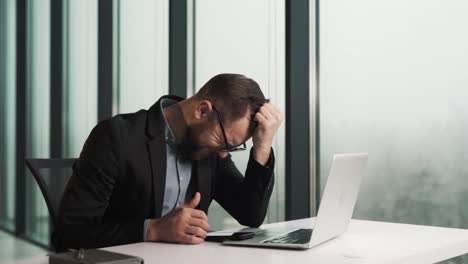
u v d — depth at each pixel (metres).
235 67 3.00
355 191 1.58
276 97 2.74
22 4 5.22
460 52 2.10
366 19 2.42
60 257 1.18
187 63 3.34
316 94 2.64
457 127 2.13
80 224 1.53
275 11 2.75
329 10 2.57
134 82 3.83
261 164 1.76
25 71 5.17
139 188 1.64
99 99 4.10
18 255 4.38
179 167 1.74
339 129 2.54
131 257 1.15
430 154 2.23
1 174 5.55
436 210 2.22
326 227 1.42
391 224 1.81
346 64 2.50
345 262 1.22
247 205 1.80
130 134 1.66
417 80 2.25
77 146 4.41
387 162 2.38
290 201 2.62
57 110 4.65
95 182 1.58
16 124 5.23
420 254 1.35
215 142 1.60
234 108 1.57
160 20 3.54
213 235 1.50
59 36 4.65
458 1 2.10
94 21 4.17
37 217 4.84
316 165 2.65
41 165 1.85
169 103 1.77
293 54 2.61
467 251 1.53
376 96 2.39
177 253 1.32
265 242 1.40
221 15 3.10
